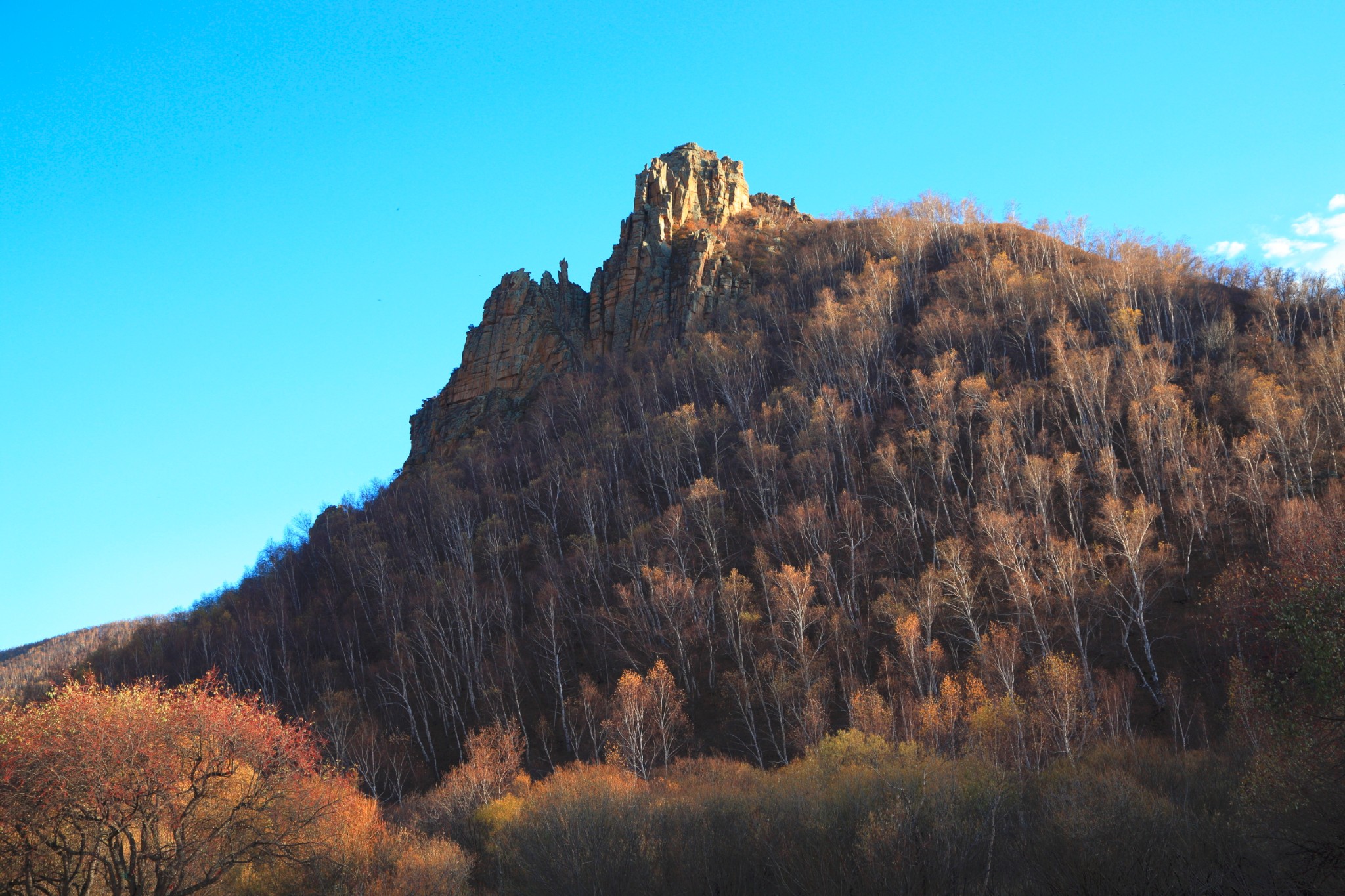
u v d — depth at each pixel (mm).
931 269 156750
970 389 103500
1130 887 32875
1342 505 66438
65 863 26141
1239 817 31969
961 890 36750
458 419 157750
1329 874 25953
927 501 95688
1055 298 128750
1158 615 73125
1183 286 130375
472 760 65000
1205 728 56469
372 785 68250
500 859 45719
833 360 127875
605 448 122562
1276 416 86250
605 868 41438
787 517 93062
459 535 112000
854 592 84688
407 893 37562
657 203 186625
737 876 41312
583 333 168875
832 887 37375
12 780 25547
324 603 114438
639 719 67500
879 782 44125
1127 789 38281
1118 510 74875
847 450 108688
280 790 30938
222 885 31906
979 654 68375
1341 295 117125
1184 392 102875
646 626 86250
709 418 121625
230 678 98188
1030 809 44688
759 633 81375
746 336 141000
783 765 66750
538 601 93438
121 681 101250
